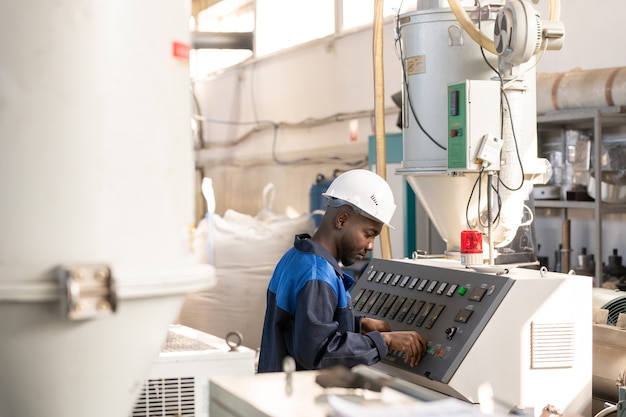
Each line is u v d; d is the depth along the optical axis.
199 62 9.34
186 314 4.79
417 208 4.80
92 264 1.10
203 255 4.80
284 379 1.29
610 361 2.20
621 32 4.09
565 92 3.82
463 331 2.00
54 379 1.18
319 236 2.29
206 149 9.08
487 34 2.56
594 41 4.24
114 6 1.15
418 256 2.60
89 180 1.13
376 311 2.39
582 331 2.04
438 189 2.62
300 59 6.96
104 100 1.14
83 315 1.08
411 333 2.09
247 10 8.22
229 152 8.51
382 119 3.07
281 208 7.39
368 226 2.25
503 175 2.44
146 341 1.22
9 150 1.12
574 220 4.41
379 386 1.16
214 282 1.28
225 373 1.80
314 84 6.74
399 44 2.73
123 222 1.16
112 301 1.10
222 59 8.78
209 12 9.22
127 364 1.22
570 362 2.03
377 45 3.05
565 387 2.03
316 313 2.10
